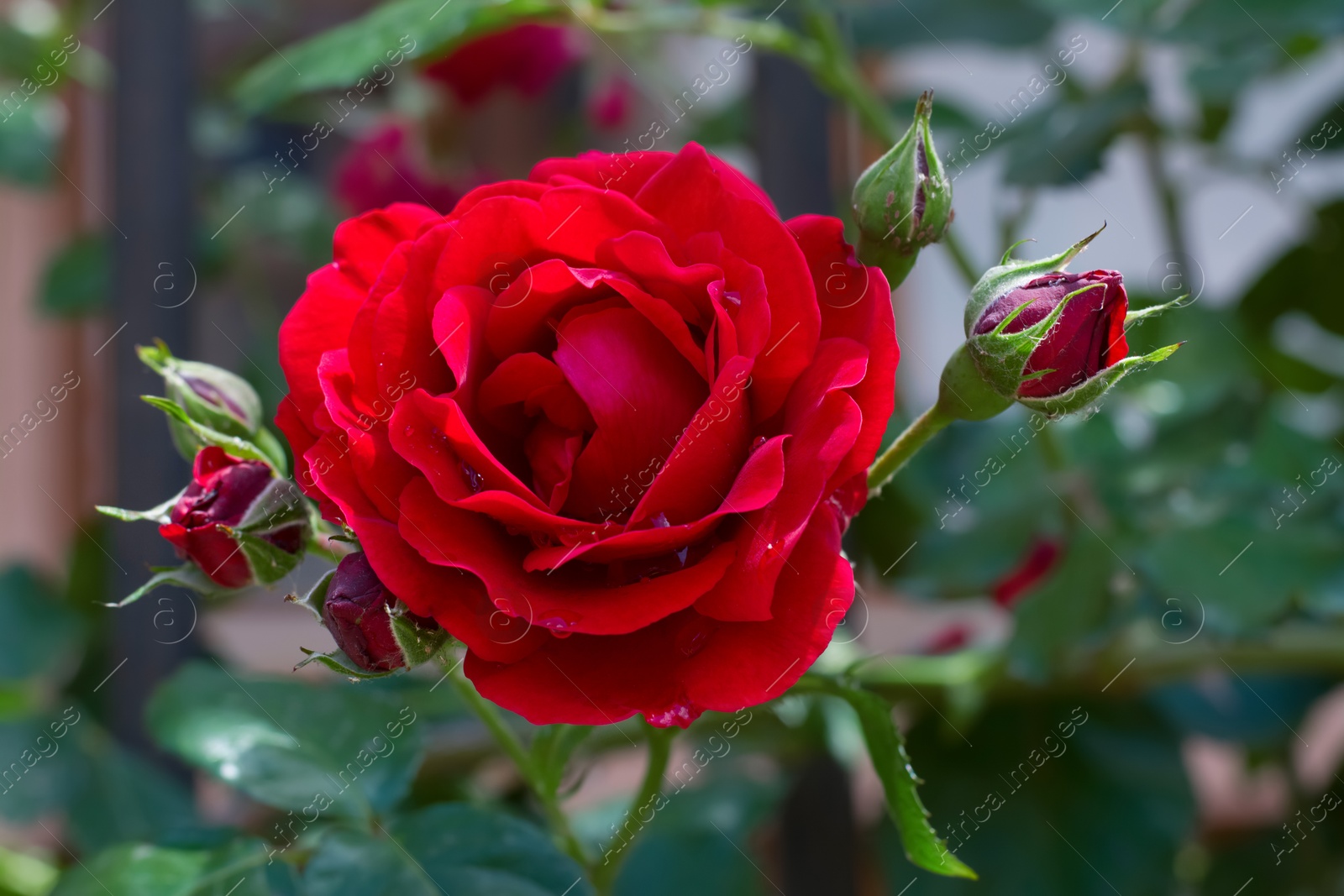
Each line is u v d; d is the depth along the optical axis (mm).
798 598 401
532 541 408
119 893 456
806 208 561
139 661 572
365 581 406
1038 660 539
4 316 896
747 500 394
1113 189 763
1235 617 542
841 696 447
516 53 698
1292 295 683
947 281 887
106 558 672
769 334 407
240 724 483
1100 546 546
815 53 548
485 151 759
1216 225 855
